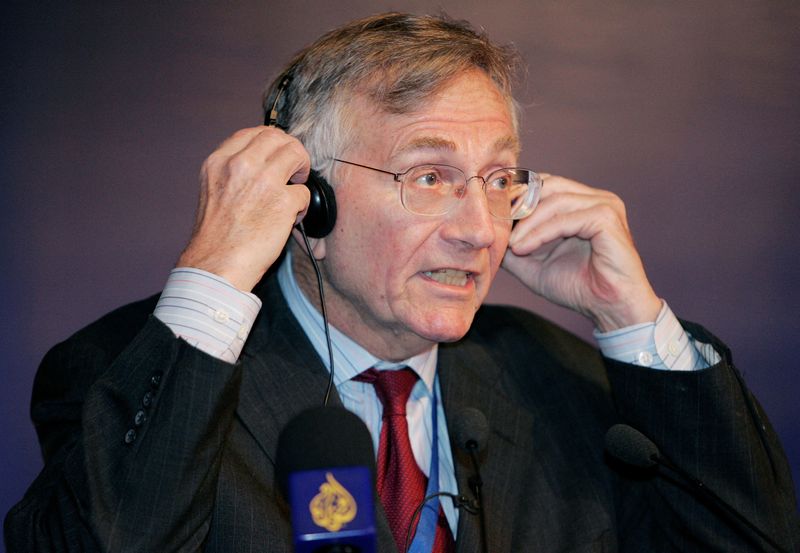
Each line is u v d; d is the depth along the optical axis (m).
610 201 7.43
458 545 6.29
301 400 6.49
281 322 6.86
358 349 6.81
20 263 10.00
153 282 10.31
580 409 7.59
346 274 6.44
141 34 10.61
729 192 11.68
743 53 11.85
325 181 6.32
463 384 7.17
